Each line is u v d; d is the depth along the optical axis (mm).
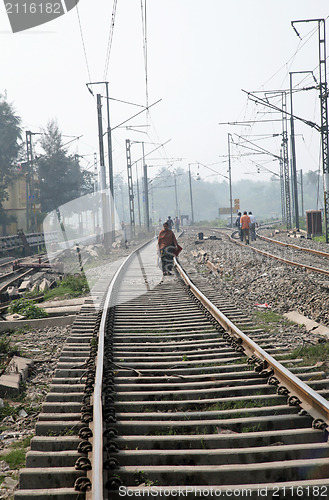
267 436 5426
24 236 40688
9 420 6812
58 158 76625
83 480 4574
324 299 12922
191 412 6148
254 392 6848
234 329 9578
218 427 5781
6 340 10742
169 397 6852
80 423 5898
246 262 23453
